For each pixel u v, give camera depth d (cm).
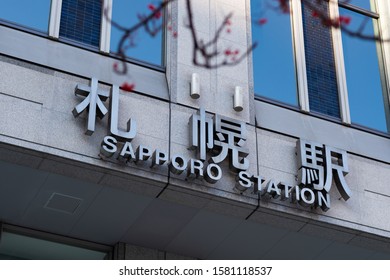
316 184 1342
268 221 1334
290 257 1447
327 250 1423
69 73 1285
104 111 1245
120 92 1303
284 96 1507
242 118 1380
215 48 1431
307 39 1594
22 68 1251
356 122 1550
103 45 1373
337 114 1539
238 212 1311
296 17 1602
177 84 1358
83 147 1219
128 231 1370
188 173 1253
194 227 1358
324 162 1377
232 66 1427
